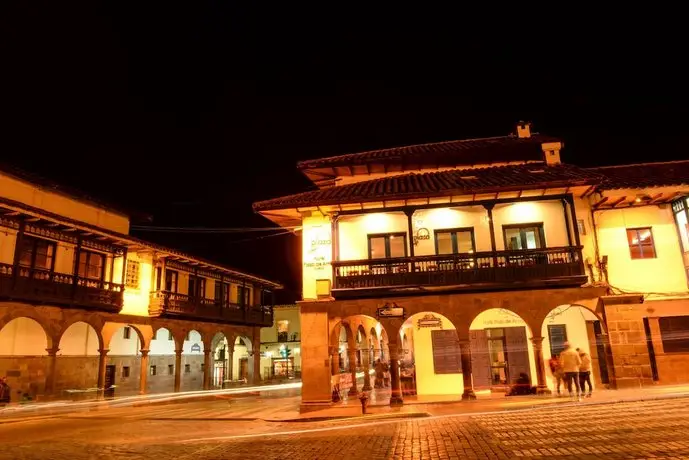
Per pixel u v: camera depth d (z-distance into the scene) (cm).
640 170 2169
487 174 2100
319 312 1889
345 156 2525
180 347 3266
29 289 2255
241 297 3972
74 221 2444
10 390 2270
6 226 2219
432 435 1078
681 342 1784
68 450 1130
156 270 3127
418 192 1867
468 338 1788
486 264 1839
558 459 752
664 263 1878
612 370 1731
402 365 2397
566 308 1975
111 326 2750
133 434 1405
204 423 1634
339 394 1959
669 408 1198
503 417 1268
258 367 4109
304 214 2030
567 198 1878
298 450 1002
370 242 1984
